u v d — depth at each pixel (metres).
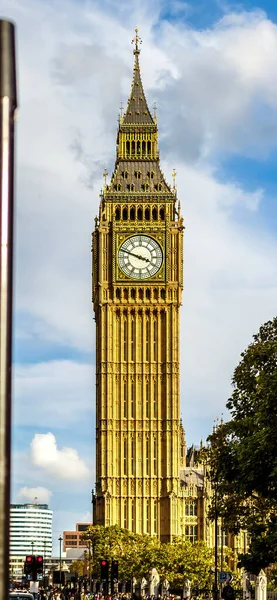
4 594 15.08
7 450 15.44
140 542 198.75
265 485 71.25
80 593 131.62
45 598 120.00
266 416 70.75
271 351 79.81
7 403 15.65
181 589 194.25
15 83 16.12
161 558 193.38
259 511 88.62
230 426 84.38
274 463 67.75
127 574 194.75
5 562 15.05
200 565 191.38
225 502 89.12
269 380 70.94
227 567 194.38
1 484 15.20
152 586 187.38
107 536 199.00
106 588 120.00
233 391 86.81
